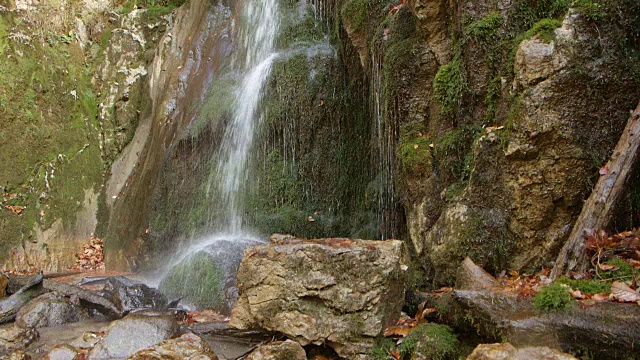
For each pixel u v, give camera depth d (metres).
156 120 8.97
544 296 3.01
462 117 4.62
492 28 4.38
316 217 6.73
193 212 7.30
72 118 9.71
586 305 2.88
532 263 4.02
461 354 3.31
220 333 4.48
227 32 8.86
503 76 4.28
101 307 5.50
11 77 8.98
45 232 8.67
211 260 5.89
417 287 4.65
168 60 9.70
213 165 7.39
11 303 5.43
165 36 10.05
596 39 3.89
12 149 8.73
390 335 3.66
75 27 10.30
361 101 6.68
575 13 3.93
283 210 6.86
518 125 3.98
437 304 3.77
